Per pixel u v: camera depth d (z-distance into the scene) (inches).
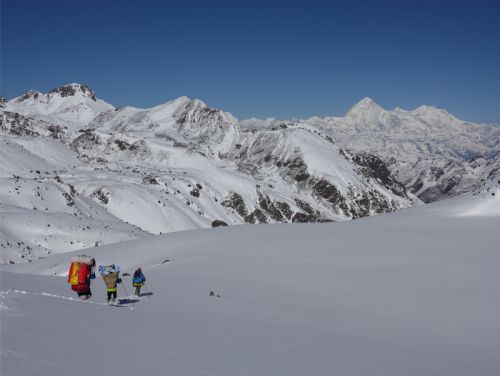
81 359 259.3
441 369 464.1
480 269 1082.1
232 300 900.0
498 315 777.6
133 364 273.3
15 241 3344.0
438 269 1107.9
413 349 570.9
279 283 1087.6
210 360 330.3
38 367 228.5
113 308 547.5
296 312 812.6
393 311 820.0
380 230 1754.4
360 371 393.4
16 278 1208.2
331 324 715.4
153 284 1118.4
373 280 1051.9
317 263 1282.0
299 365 374.9
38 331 306.5
